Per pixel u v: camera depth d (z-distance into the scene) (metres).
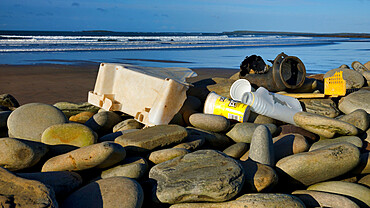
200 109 5.19
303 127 4.25
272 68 5.38
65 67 14.54
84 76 11.85
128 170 2.97
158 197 2.67
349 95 5.21
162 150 3.39
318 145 3.88
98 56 21.06
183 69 5.75
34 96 7.81
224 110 4.57
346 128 3.92
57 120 3.99
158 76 4.62
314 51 28.77
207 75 12.35
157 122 4.06
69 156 2.94
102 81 4.86
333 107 5.09
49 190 2.35
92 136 3.48
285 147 3.73
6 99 5.80
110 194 2.48
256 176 2.98
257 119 4.63
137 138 3.54
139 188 2.60
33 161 3.02
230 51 28.02
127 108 4.60
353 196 3.02
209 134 4.03
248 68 5.75
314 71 14.44
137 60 18.95
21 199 2.21
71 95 8.05
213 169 2.84
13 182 2.37
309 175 3.21
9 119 3.90
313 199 2.92
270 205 2.55
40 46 28.59
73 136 3.42
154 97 4.30
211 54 24.56
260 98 4.64
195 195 2.61
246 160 3.48
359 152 3.29
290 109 4.71
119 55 22.12
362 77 6.84
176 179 2.75
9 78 10.77
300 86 5.37
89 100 5.04
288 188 3.33
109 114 4.72
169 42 43.50
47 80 10.57
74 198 2.53
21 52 22.56
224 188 2.62
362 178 3.45
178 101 4.22
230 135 4.21
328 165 3.15
